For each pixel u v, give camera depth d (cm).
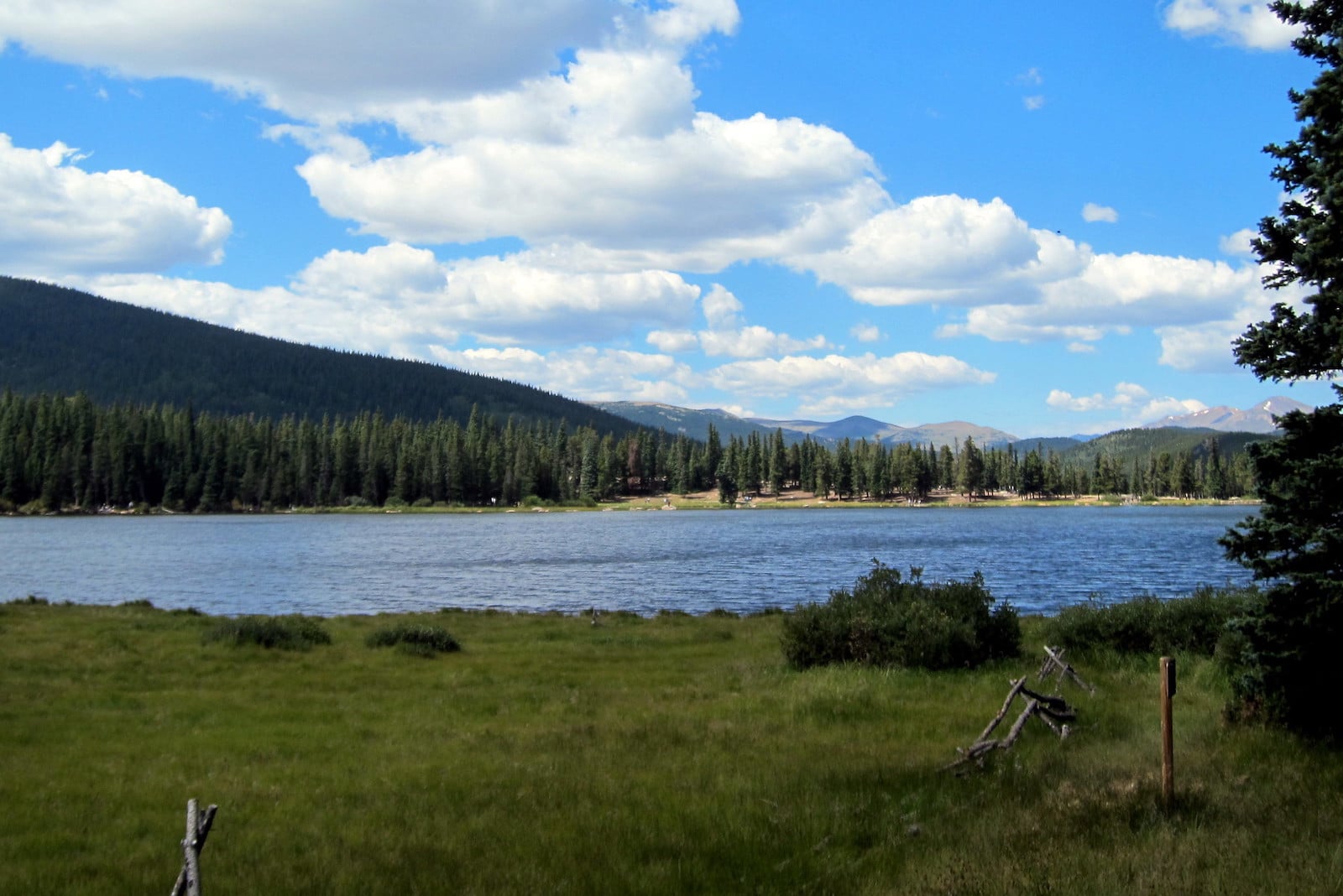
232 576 7150
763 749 1407
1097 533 11988
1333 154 1107
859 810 1046
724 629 3438
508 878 870
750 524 16150
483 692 2086
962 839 921
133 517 18875
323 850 981
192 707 1877
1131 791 1014
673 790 1178
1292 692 1228
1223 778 1070
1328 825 887
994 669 2067
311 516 19788
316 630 3022
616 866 895
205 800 1209
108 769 1374
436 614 4259
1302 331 1139
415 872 901
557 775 1279
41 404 19588
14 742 1563
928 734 1490
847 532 13038
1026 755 1271
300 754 1478
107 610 3966
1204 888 750
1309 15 1166
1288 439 1157
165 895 877
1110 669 2055
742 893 824
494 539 12119
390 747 1520
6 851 1020
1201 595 2280
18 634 2995
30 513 18812
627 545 10612
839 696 1805
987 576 6519
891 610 2252
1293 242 1158
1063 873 798
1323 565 1138
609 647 2966
